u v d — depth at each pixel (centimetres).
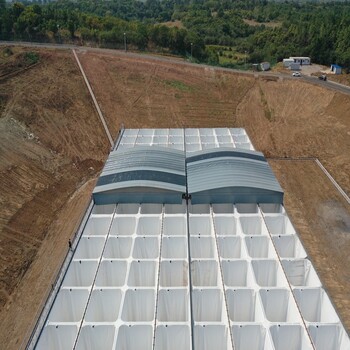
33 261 2475
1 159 3350
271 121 4616
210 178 2523
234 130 3538
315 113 4631
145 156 2828
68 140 3984
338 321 1606
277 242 2098
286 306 1755
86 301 1775
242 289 1758
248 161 2752
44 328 1595
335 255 2466
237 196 2427
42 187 3244
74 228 2797
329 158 3847
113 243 2134
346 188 3309
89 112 4491
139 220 2288
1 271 2355
